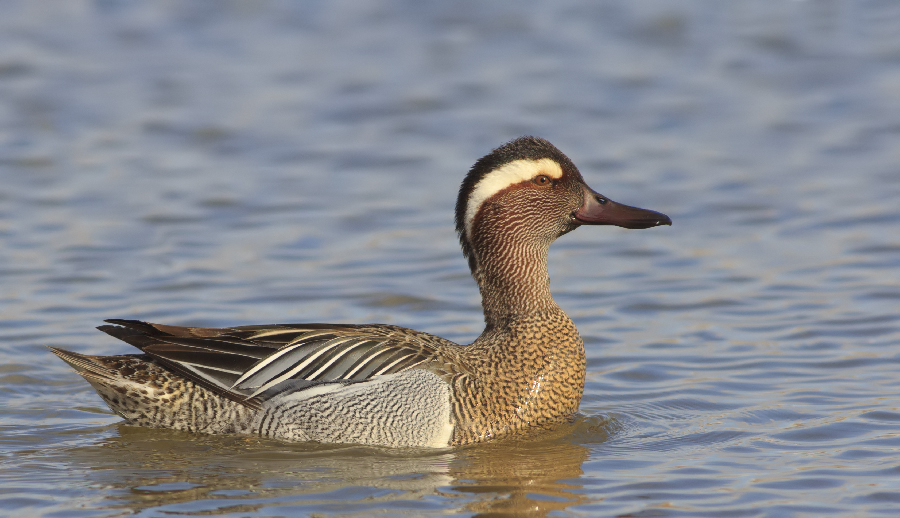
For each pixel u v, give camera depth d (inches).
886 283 600.4
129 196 758.5
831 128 880.9
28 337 538.6
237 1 1178.0
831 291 594.2
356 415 427.5
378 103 947.3
